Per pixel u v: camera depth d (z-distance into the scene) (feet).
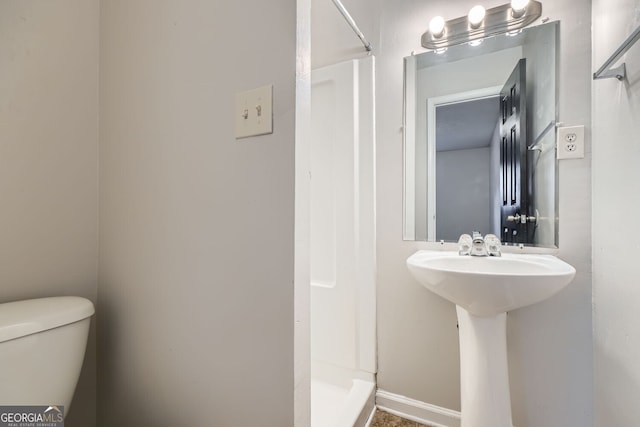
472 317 3.50
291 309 2.07
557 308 3.66
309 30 2.18
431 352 4.36
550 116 3.82
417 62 4.65
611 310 3.08
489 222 4.28
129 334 3.11
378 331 4.72
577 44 3.66
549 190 3.81
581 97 3.62
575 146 3.62
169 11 2.78
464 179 4.42
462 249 4.06
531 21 3.95
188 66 2.64
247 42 2.28
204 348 2.52
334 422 3.59
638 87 2.61
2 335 2.15
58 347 2.48
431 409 4.30
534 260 3.53
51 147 3.07
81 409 3.26
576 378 3.58
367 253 4.79
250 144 2.27
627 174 2.79
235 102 2.35
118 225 3.25
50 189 3.07
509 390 3.59
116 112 3.28
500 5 4.14
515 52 4.09
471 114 4.37
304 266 2.15
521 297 2.92
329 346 4.94
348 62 4.91
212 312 2.48
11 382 2.20
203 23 2.54
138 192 3.05
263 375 2.19
